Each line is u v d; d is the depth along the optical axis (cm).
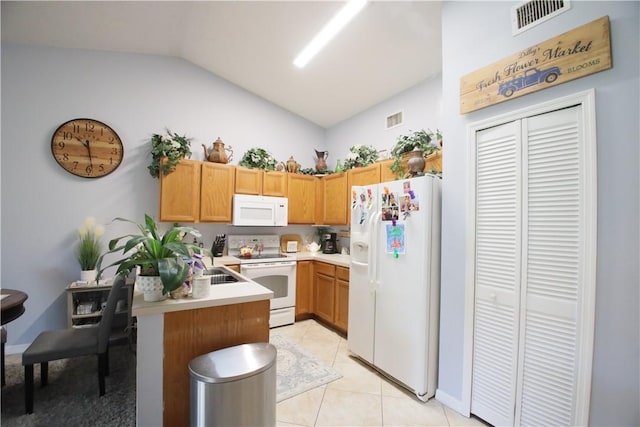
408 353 218
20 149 282
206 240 376
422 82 330
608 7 140
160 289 153
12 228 279
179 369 157
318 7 246
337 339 320
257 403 145
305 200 415
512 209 174
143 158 335
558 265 155
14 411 190
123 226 323
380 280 246
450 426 184
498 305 180
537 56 162
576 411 146
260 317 181
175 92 355
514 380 171
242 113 403
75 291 271
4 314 188
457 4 207
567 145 153
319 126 480
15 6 238
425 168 268
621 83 136
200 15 271
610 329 138
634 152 132
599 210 141
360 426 183
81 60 308
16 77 282
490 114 186
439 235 220
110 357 270
